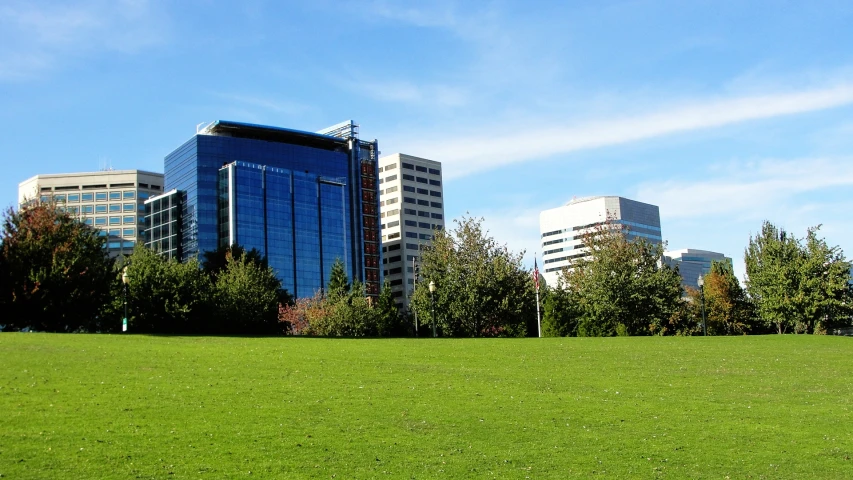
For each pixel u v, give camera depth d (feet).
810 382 116.88
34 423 75.41
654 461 73.82
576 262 310.24
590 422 87.20
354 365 122.42
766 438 82.38
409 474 67.46
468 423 84.89
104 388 93.86
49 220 195.21
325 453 71.97
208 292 246.88
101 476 62.18
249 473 65.26
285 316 367.45
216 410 85.46
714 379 118.01
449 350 147.33
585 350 152.15
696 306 311.47
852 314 257.96
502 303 252.62
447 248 261.65
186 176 649.61
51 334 155.63
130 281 226.17
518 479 67.56
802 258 259.80
